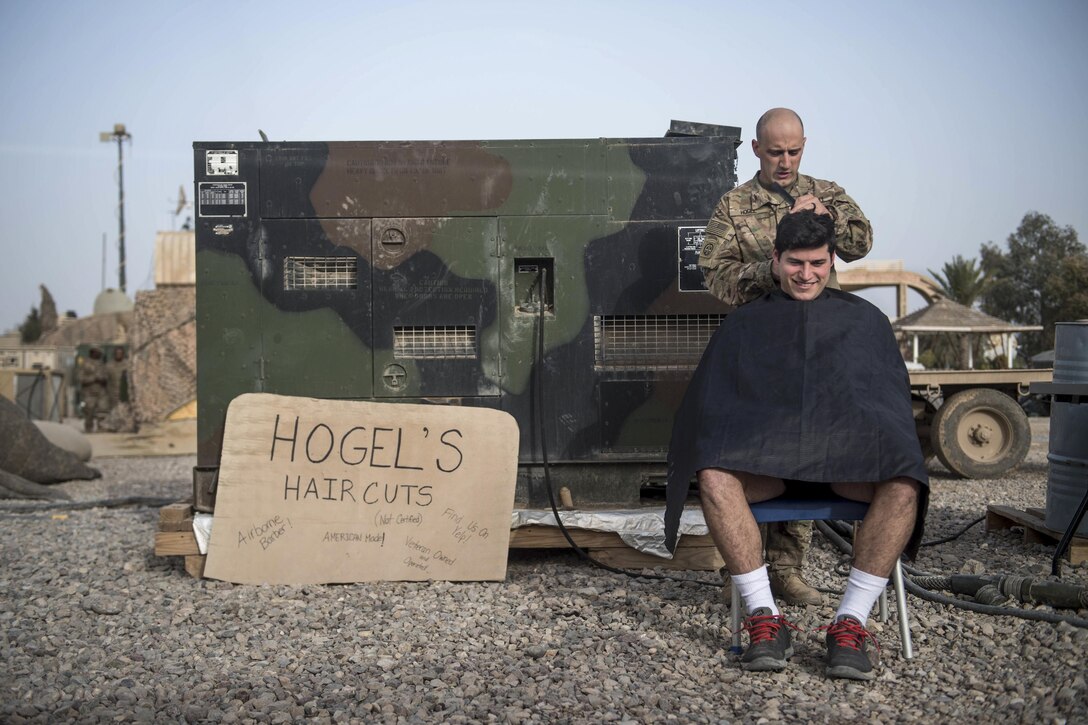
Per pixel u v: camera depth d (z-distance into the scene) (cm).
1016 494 766
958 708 281
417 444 455
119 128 4494
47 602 427
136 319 1766
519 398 473
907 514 311
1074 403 445
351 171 471
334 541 449
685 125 479
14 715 284
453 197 471
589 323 472
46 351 3553
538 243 471
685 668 322
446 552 449
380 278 471
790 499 332
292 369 472
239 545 448
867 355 330
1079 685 279
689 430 341
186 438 1520
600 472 476
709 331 479
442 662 331
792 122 388
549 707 286
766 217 394
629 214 472
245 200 471
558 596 420
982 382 909
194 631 376
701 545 458
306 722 280
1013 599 375
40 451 991
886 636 349
